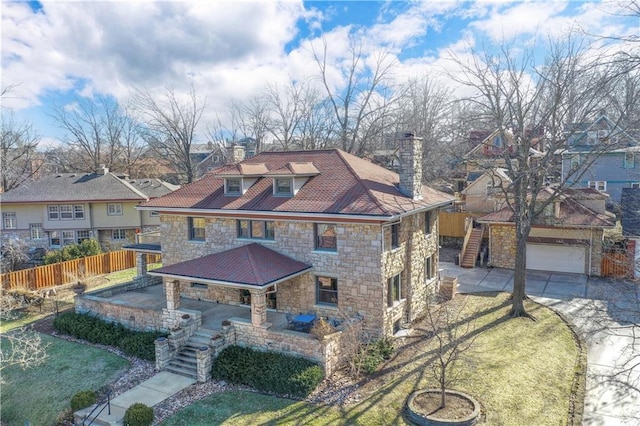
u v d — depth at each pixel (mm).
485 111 26047
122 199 37656
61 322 20875
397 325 19234
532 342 17672
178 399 14523
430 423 12078
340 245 17609
